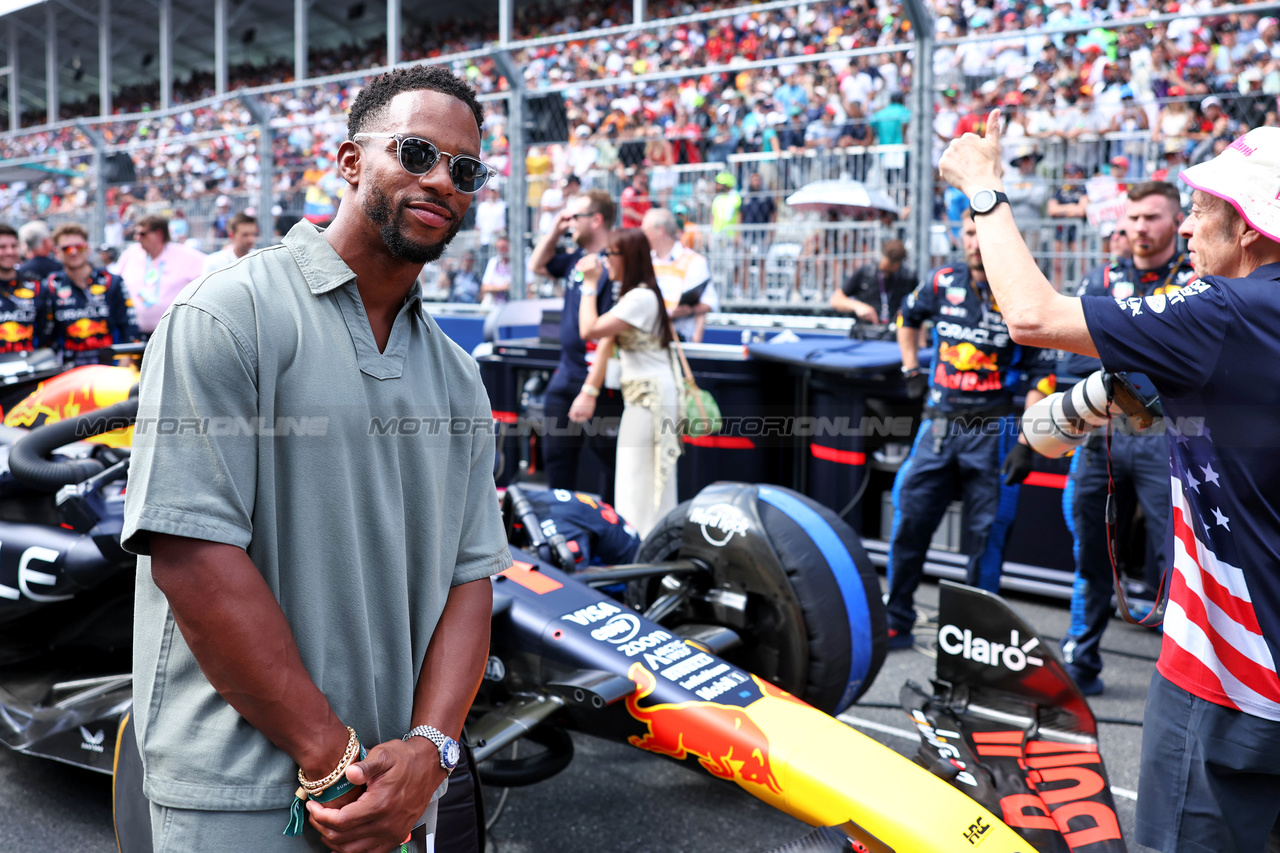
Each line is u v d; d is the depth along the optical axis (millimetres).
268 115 9172
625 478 4375
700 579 2975
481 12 20125
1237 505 1621
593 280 4512
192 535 1168
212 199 10672
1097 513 3570
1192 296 1572
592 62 11758
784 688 2826
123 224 11266
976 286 3898
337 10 21141
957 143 1797
